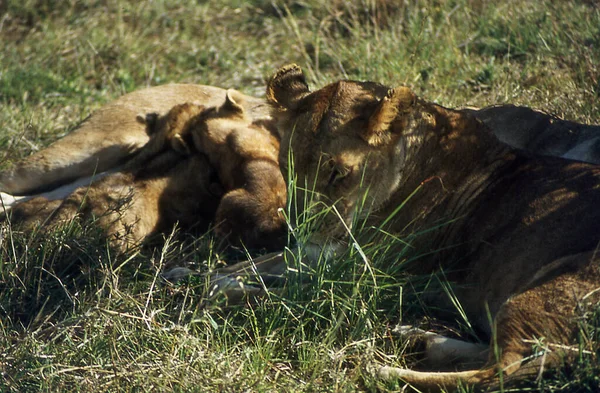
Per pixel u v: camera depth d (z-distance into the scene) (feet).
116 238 35.09
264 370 27.50
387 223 32.01
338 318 30.01
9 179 43.09
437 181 31.68
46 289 32.07
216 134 39.60
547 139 38.34
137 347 28.53
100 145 43.68
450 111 32.04
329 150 29.96
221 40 63.62
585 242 27.35
